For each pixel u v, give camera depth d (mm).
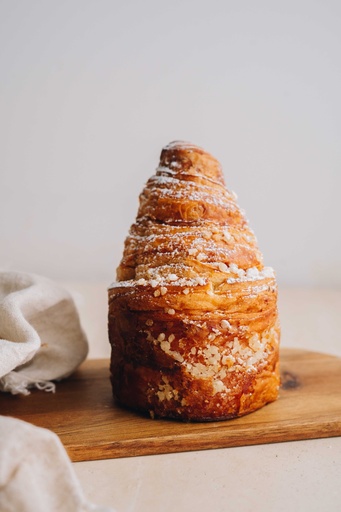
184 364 344
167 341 345
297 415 353
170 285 345
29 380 396
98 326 578
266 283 361
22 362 351
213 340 344
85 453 316
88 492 285
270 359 365
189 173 374
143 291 349
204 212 364
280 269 809
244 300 348
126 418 352
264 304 357
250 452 325
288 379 412
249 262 365
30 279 421
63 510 251
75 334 427
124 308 359
